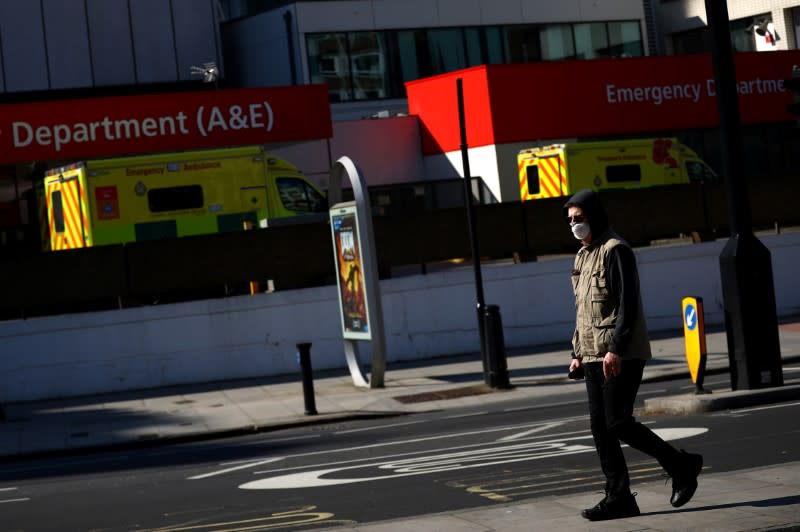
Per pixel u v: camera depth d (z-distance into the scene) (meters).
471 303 27.81
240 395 23.59
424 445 14.84
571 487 10.60
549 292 28.33
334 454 14.83
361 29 47.25
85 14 43.50
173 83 44.66
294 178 29.81
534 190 35.06
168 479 13.88
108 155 34.97
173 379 25.91
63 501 12.70
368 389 23.08
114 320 25.66
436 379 23.83
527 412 17.92
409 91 43.12
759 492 9.30
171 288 26.12
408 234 27.67
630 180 34.53
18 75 42.72
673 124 42.72
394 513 10.10
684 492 8.81
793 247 30.36
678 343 26.12
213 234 26.38
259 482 12.77
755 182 30.59
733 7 53.94
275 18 47.28
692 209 29.86
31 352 25.28
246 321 26.34
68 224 28.69
